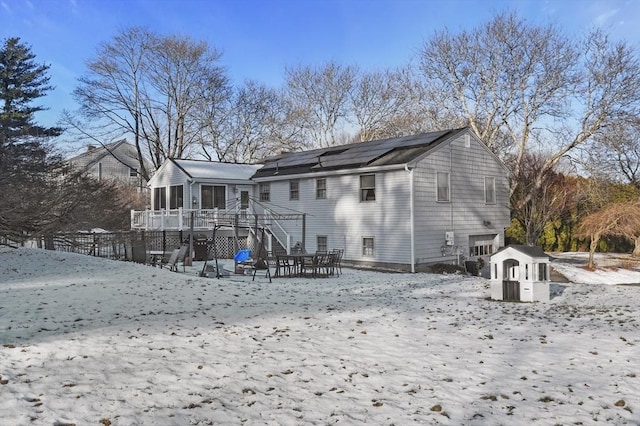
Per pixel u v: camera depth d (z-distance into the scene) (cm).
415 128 3978
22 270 1457
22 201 1867
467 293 1354
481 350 682
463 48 3219
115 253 2155
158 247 2438
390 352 660
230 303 1032
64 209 1998
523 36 3003
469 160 2297
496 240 2450
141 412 429
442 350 678
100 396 462
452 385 530
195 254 2328
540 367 602
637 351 682
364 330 798
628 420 437
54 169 2219
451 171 2186
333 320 877
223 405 455
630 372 580
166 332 741
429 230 2059
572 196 2936
